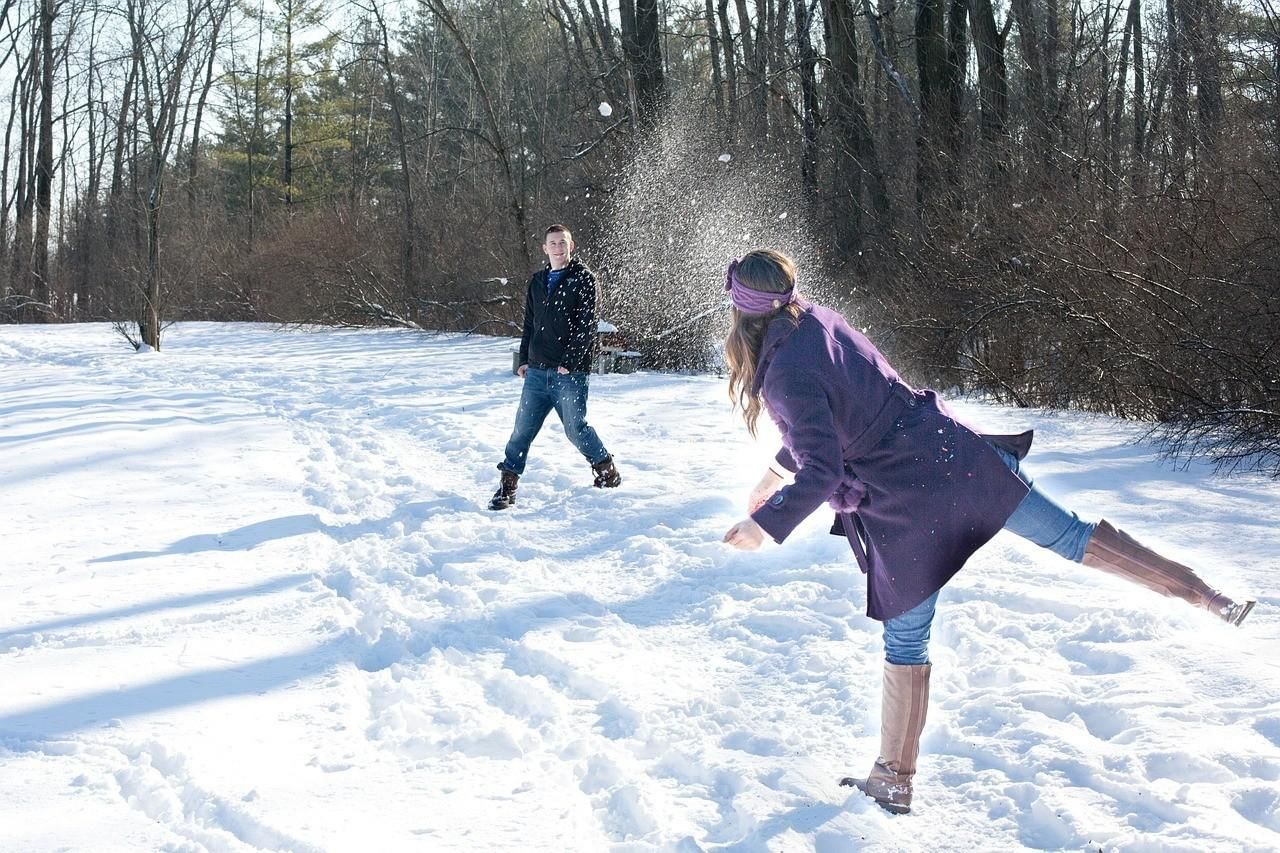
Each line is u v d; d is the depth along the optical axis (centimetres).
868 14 1881
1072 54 1642
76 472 838
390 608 501
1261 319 896
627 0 1944
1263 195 951
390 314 2680
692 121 1927
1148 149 1301
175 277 3089
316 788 324
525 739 363
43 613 493
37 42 3981
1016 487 304
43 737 358
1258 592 470
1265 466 770
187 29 2225
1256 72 1080
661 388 1362
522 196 2617
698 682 408
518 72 3447
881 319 1534
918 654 308
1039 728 342
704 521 651
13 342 2361
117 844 287
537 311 721
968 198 1447
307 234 2962
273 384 1487
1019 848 283
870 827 292
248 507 727
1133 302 1062
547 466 842
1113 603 458
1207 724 338
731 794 322
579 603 512
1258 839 268
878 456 305
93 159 4444
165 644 456
